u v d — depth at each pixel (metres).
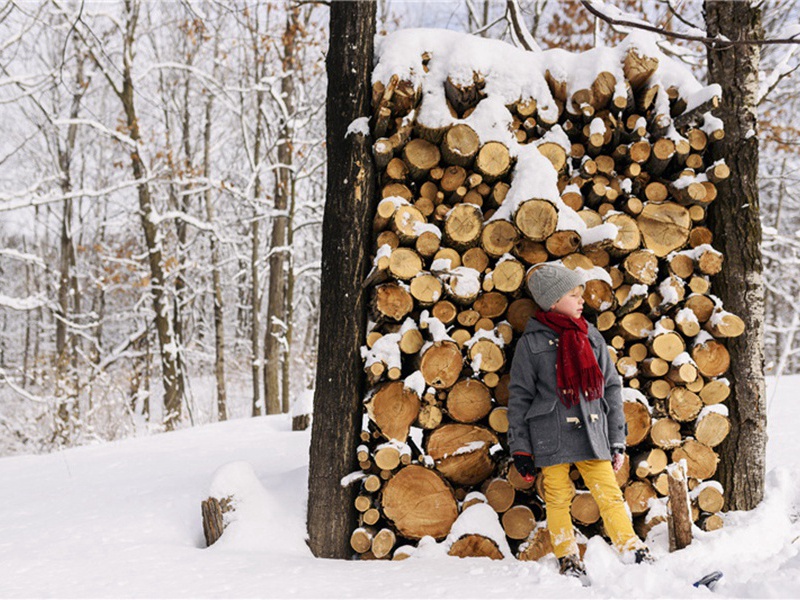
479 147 3.07
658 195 3.30
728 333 3.11
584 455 2.70
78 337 17.86
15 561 2.75
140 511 3.52
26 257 13.02
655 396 3.14
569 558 2.58
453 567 2.62
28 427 13.15
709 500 3.11
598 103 3.23
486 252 3.08
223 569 2.57
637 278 3.13
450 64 3.14
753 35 3.36
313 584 2.35
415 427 3.07
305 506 3.23
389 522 3.00
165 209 16.56
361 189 3.14
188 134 15.91
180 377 13.88
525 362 2.81
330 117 3.26
